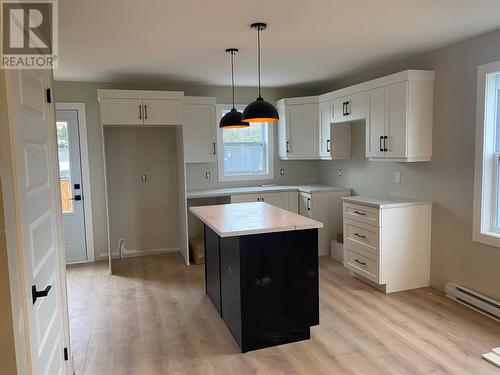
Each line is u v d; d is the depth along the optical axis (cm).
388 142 395
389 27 304
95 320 337
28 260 143
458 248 362
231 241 297
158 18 271
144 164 531
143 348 289
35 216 159
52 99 212
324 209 516
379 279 380
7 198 122
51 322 183
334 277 435
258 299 283
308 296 297
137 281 437
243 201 515
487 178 334
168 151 539
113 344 295
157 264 498
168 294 397
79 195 507
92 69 427
